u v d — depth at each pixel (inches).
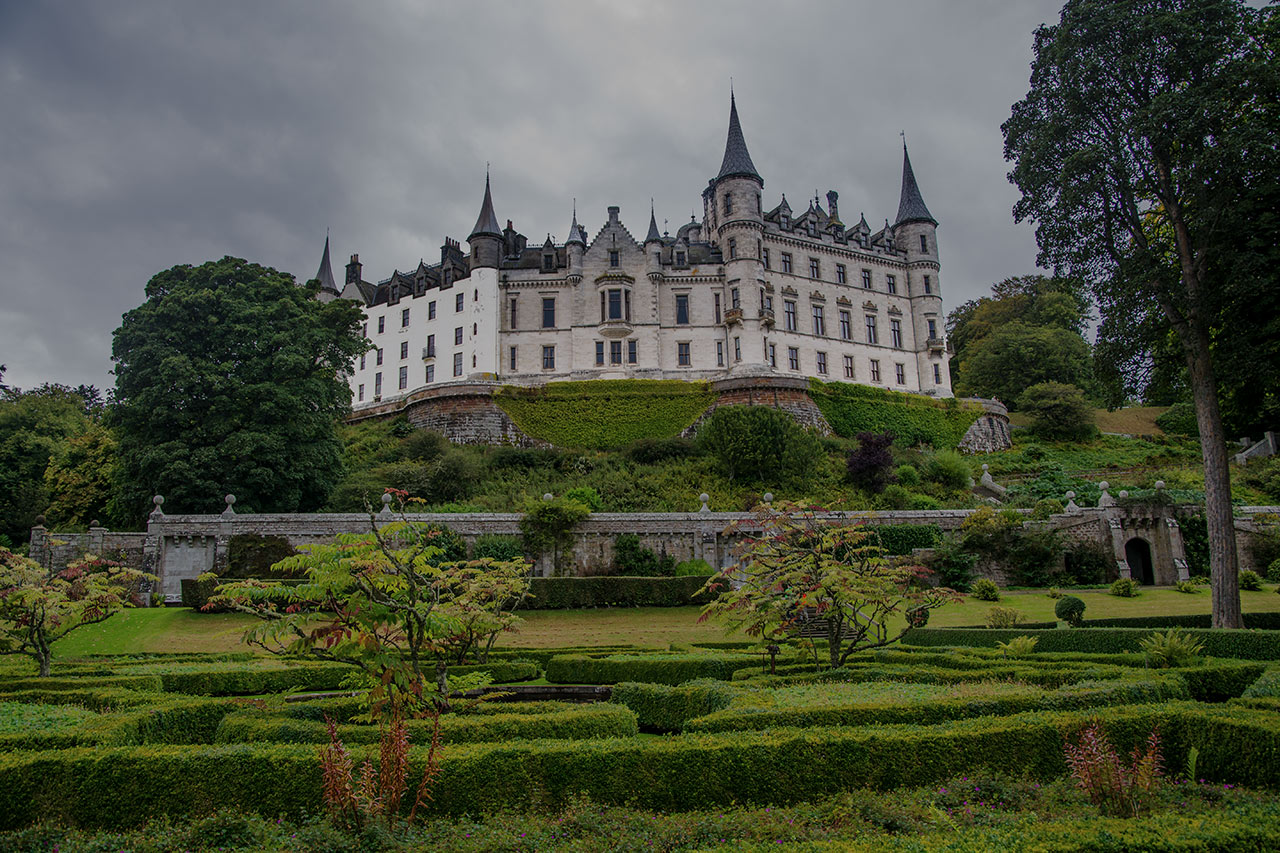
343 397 1630.2
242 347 1418.6
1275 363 786.8
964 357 3319.4
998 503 1795.0
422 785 279.9
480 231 2508.6
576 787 303.0
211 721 434.6
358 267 2896.2
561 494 1672.0
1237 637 652.7
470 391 2158.0
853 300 2711.6
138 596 1188.5
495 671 689.6
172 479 1299.2
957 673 522.6
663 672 645.9
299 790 297.4
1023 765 325.7
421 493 1657.2
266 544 1244.5
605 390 2210.9
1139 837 222.8
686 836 260.4
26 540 1717.5
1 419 1982.0
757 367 2373.3
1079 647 735.7
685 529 1401.3
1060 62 894.4
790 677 530.3
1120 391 991.0
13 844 273.1
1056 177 906.1
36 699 494.3
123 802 297.4
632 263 2504.9
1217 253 787.4
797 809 289.1
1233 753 322.0
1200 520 1453.0
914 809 281.6
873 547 684.1
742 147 2546.8
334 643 416.5
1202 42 808.9
